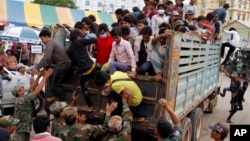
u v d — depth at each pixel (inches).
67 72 207.3
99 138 163.0
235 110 391.5
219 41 375.6
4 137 118.5
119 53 202.4
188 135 231.8
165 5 361.1
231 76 406.9
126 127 159.2
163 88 177.3
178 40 185.3
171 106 187.0
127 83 175.3
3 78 330.0
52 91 217.2
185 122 224.7
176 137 141.4
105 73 180.4
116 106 170.1
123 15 306.2
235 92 391.2
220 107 489.1
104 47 218.5
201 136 316.5
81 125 163.6
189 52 220.5
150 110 181.6
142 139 198.1
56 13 775.7
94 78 196.2
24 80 346.0
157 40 187.0
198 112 256.5
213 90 374.3
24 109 195.3
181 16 377.4
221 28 368.5
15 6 699.4
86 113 197.5
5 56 394.9
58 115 169.2
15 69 365.4
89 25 238.2
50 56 201.3
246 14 2687.0
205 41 281.1
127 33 204.7
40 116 146.6
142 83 182.9
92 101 197.6
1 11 658.8
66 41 242.7
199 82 275.0
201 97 293.1
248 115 444.5
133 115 184.9
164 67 176.2
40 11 743.7
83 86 197.6
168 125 136.4
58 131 164.6
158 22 306.0
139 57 210.7
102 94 191.9
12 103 341.1
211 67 336.5
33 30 522.9
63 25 245.4
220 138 145.6
